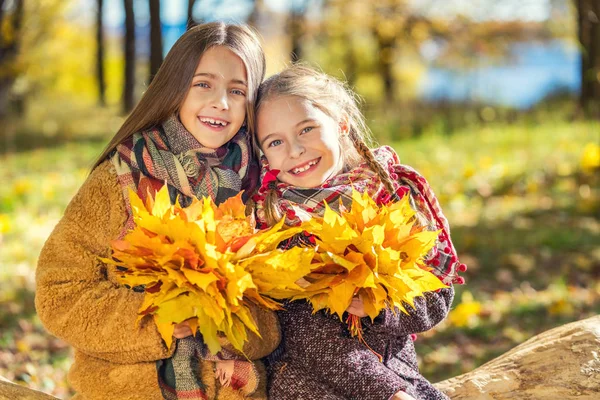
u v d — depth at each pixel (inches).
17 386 97.4
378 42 958.4
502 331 215.8
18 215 332.5
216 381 95.1
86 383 95.2
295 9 866.1
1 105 777.6
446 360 200.4
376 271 90.7
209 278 82.0
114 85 1256.2
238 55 104.0
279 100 104.8
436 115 617.0
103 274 97.7
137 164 98.6
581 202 324.2
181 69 101.5
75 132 669.3
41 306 94.2
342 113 109.3
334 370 95.7
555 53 1055.6
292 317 98.2
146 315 91.6
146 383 93.4
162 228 86.4
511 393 108.4
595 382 106.9
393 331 100.1
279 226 90.7
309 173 103.8
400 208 95.7
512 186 363.6
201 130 101.9
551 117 547.8
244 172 103.9
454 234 300.0
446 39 940.0
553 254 277.6
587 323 117.0
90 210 97.9
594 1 388.8
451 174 390.9
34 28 950.4
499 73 1032.8
